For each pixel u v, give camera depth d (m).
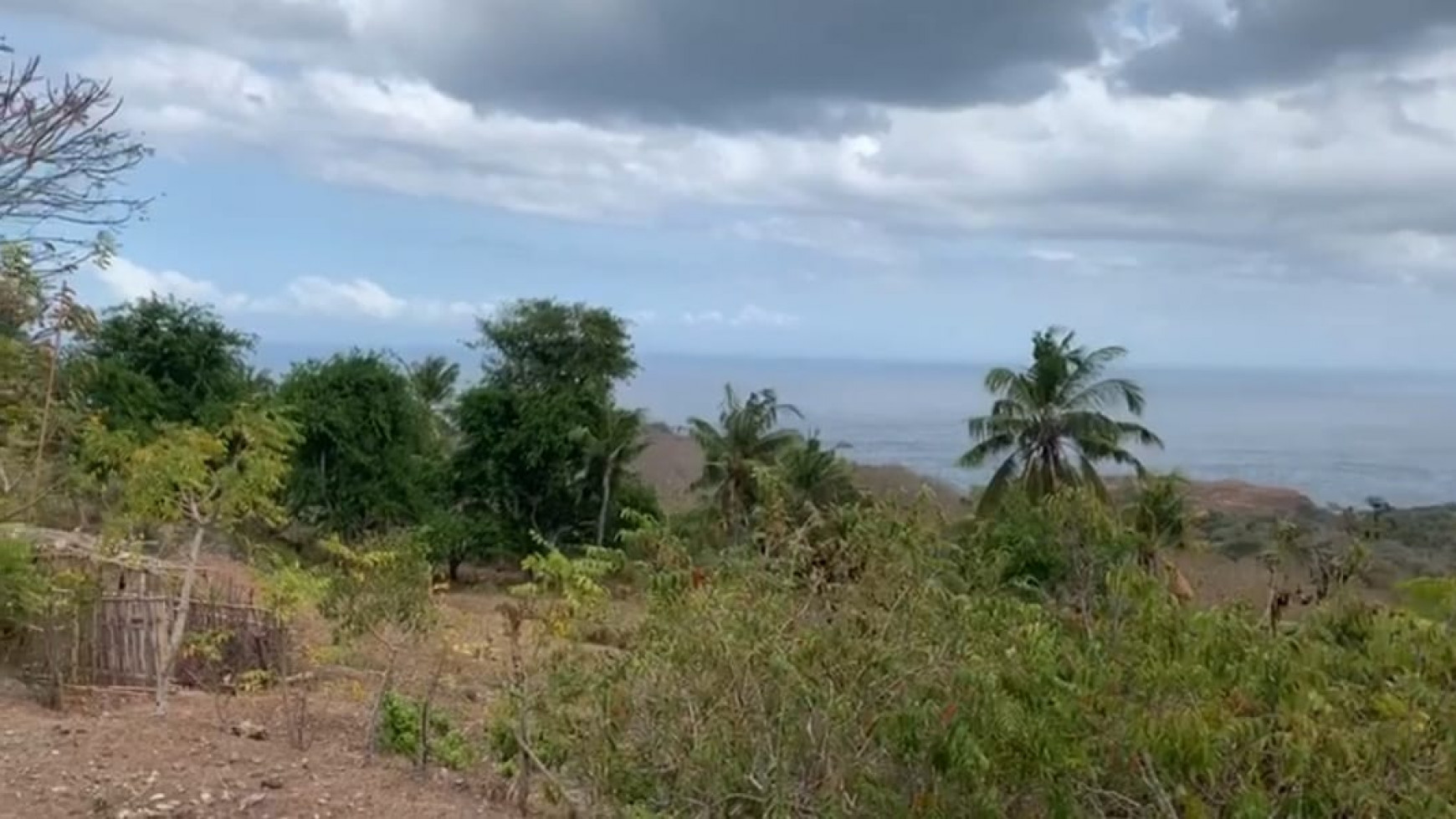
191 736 7.73
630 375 48.78
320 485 39.00
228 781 6.66
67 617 9.64
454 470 43.00
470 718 9.19
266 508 9.48
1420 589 4.80
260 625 11.10
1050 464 35.16
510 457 42.31
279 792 6.62
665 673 4.95
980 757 3.99
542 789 6.82
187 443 9.27
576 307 47.69
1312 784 3.79
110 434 11.12
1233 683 4.04
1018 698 4.14
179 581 11.39
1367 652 4.29
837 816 4.43
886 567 4.65
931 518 5.01
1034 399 35.12
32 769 6.48
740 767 4.68
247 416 9.73
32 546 9.96
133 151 16.48
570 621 6.43
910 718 4.18
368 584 8.62
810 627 4.67
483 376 47.31
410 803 6.75
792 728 4.57
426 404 47.59
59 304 12.23
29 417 10.28
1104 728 4.05
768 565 4.90
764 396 37.34
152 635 10.20
